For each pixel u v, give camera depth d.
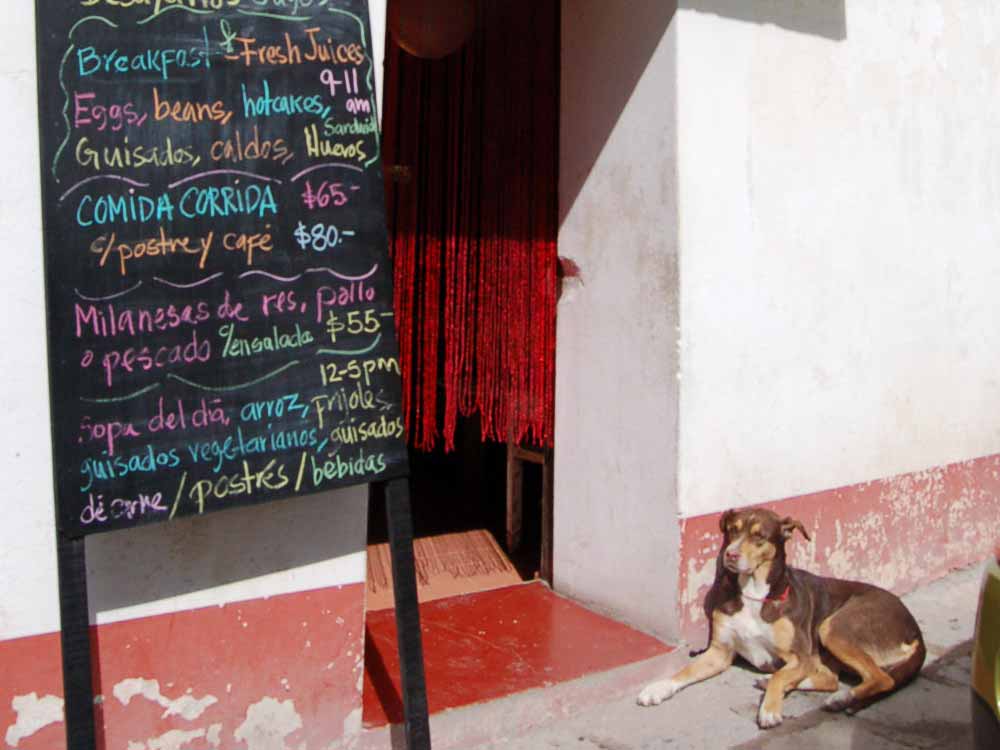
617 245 4.41
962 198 5.54
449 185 4.45
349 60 3.02
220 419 2.81
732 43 4.29
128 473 2.68
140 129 2.72
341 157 3.00
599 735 3.66
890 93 5.07
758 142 4.42
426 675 3.78
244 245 2.85
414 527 5.94
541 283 4.71
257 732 3.13
